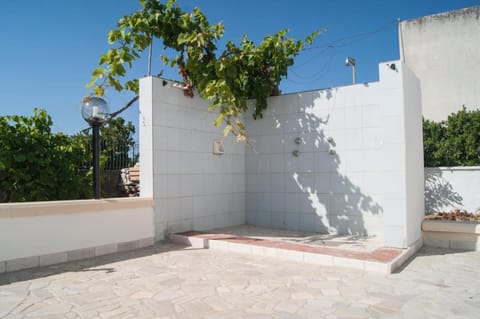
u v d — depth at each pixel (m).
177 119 6.66
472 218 6.26
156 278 4.07
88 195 6.96
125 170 7.78
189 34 6.34
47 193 6.23
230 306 3.21
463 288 3.71
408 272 4.30
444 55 12.09
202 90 6.64
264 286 3.78
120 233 5.57
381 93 5.36
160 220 6.26
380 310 3.12
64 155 6.59
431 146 8.87
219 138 7.64
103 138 8.10
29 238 4.52
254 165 8.12
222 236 6.18
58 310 3.11
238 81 6.96
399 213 5.18
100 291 3.62
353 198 6.70
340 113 6.89
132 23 5.88
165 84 6.42
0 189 6.17
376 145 6.48
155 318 2.94
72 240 4.96
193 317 2.97
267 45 7.48
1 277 4.11
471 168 7.68
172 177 6.51
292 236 6.54
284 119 7.66
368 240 6.06
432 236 5.85
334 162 6.94
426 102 12.25
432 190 8.04
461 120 8.63
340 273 4.26
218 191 7.55
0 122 5.94
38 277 4.12
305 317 2.97
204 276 4.15
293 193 7.48
